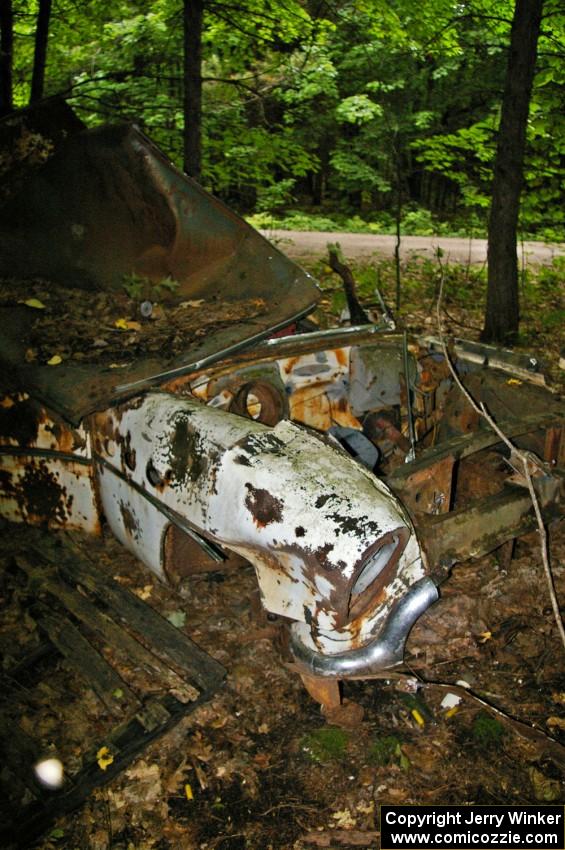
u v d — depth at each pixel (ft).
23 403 11.59
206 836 7.95
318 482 8.21
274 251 13.57
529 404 11.77
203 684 9.54
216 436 9.14
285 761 8.80
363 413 13.42
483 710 9.45
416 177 57.00
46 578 11.43
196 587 11.60
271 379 12.07
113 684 9.64
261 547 8.36
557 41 22.89
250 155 29.37
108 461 10.93
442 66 37.81
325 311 24.56
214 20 29.12
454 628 10.78
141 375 10.85
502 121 20.57
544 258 35.70
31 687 9.91
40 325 12.26
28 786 8.39
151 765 8.73
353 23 30.25
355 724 9.20
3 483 12.48
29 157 14.30
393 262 32.81
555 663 10.23
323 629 8.20
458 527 9.32
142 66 32.81
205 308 12.91
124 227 13.69
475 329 24.12
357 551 7.72
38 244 13.71
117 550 12.35
